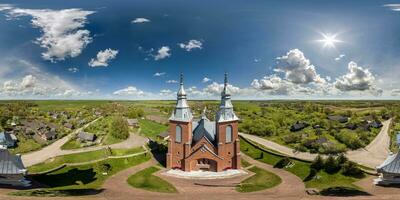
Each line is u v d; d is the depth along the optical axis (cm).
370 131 18600
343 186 9488
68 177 10688
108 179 10600
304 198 8675
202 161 11462
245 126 19588
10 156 9806
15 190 9012
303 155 13725
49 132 17700
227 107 11594
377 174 10375
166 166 11881
